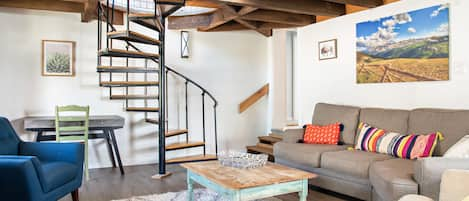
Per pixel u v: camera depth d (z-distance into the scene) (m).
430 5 4.12
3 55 5.32
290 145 4.66
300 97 6.02
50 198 3.20
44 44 5.54
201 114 6.64
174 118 6.40
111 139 5.66
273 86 7.20
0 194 2.91
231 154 3.77
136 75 6.12
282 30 7.25
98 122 5.18
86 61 5.78
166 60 6.34
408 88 4.36
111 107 5.95
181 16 6.24
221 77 6.82
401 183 2.85
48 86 5.57
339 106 4.96
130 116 6.06
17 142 3.79
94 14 5.35
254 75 7.14
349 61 5.09
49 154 3.75
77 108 4.88
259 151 6.65
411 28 4.30
